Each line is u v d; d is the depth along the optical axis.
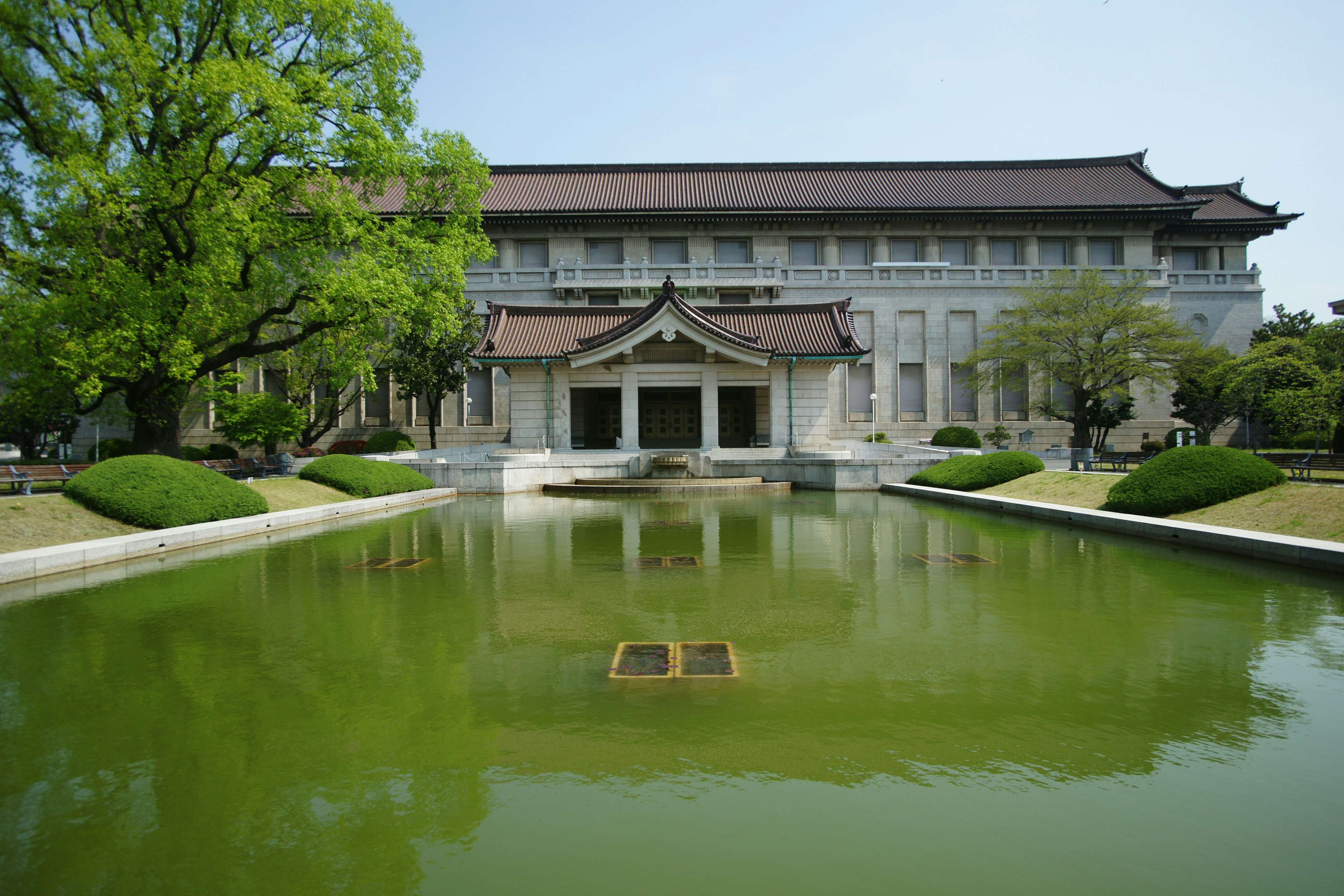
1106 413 33.03
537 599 8.23
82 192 15.08
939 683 5.45
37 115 16.09
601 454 26.89
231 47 18.61
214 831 3.57
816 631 6.85
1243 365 28.48
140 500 12.49
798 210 38.75
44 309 15.13
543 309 31.44
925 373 39.22
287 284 20.33
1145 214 39.25
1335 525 10.19
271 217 18.05
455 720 4.85
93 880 3.19
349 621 7.35
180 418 27.23
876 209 38.91
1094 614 7.41
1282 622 7.11
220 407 24.34
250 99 16.14
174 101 16.83
